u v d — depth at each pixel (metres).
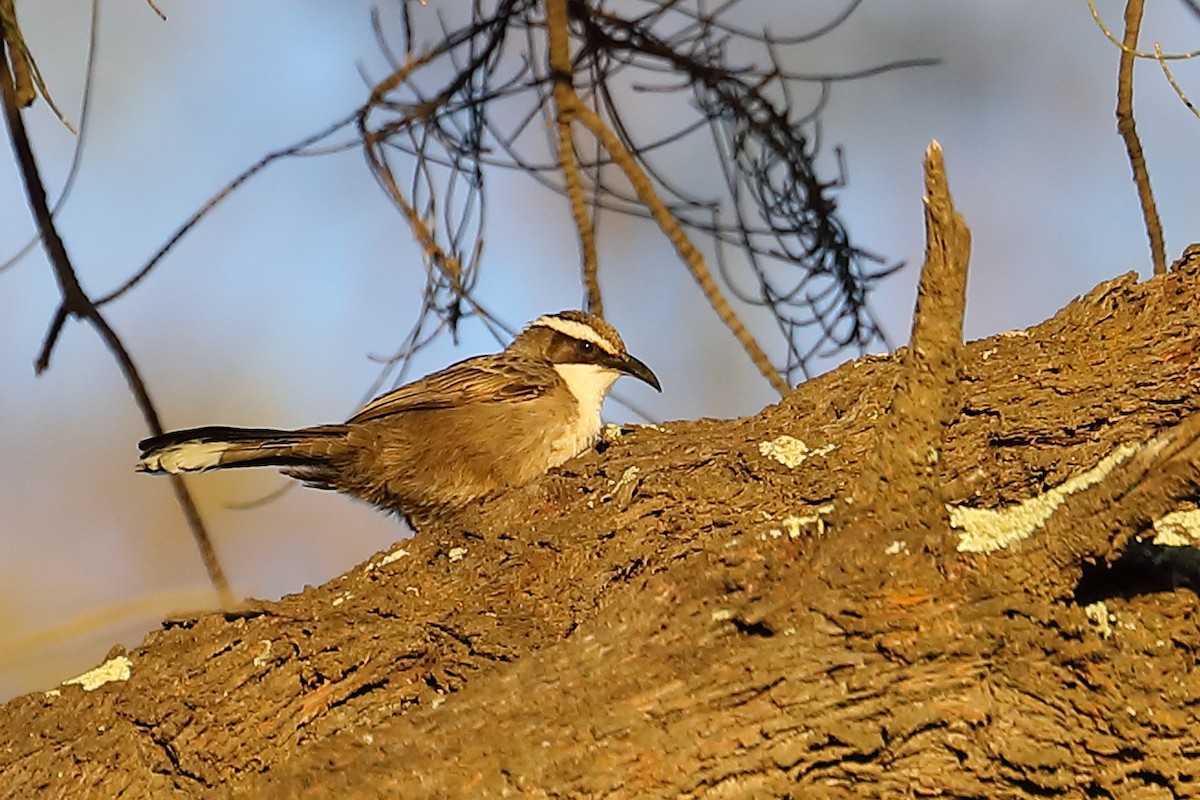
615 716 6.64
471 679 7.72
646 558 8.13
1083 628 6.66
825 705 6.61
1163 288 8.52
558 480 8.96
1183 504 7.20
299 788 6.70
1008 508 7.04
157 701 7.73
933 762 6.68
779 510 8.22
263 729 7.63
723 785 6.58
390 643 7.86
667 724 6.62
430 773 6.60
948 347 6.39
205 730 7.63
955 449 8.09
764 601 6.79
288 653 7.84
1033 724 6.64
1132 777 6.66
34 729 7.69
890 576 6.61
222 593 8.08
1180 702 6.69
